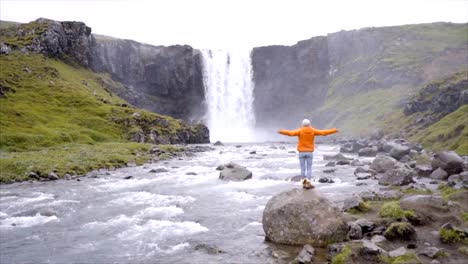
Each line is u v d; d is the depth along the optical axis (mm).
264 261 14414
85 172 44688
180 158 63594
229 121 186625
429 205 17922
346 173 40031
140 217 22641
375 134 112688
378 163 39906
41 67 136500
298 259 13797
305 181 17250
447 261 12727
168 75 186250
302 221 16188
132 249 16797
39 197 30156
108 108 110062
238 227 19781
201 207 25016
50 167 43688
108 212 24219
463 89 100562
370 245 13758
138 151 66188
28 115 88938
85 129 90000
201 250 16219
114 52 184125
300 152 17422
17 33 159625
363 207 20141
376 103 169750
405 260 12344
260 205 25328
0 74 117062
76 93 119250
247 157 64062
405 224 15305
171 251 16312
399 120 128000
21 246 17734
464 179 27938
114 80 182000
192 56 187625
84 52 170250
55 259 15906
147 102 178375
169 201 27234
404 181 30250
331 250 14812
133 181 37906
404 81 182000
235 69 191500
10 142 66625
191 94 188750
